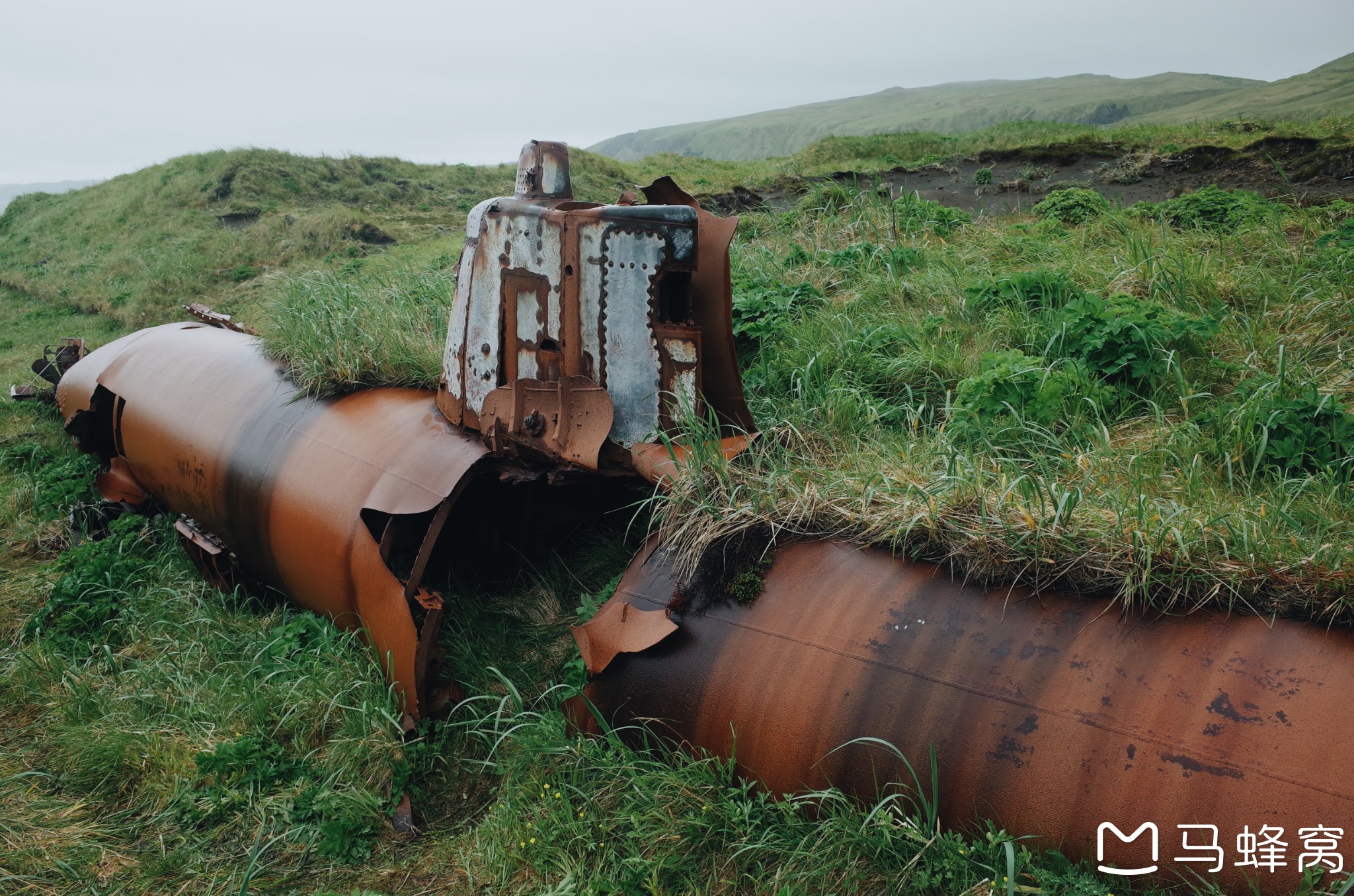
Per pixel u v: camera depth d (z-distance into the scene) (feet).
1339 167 28.94
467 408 11.81
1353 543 8.55
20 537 18.62
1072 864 7.24
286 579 13.21
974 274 20.15
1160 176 32.86
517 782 10.12
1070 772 7.34
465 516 13.23
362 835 9.93
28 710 12.63
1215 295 17.25
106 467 20.68
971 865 7.62
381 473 11.88
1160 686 7.39
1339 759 6.59
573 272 10.79
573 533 14.17
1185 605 7.98
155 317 39.24
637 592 10.27
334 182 57.93
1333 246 18.85
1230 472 10.57
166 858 9.68
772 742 8.79
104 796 10.80
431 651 11.28
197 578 16.06
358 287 18.88
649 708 9.66
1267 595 7.83
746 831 8.75
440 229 49.03
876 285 19.58
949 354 15.71
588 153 57.57
